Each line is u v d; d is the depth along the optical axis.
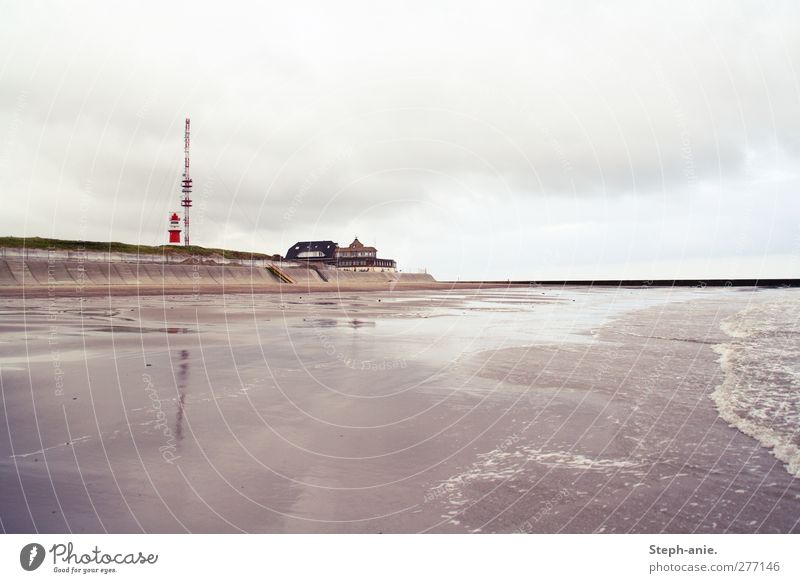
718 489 4.49
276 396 7.95
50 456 5.19
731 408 7.32
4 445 5.52
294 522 3.88
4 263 56.88
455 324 21.19
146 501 4.19
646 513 4.05
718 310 30.75
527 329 19.09
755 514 4.03
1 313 24.88
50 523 3.84
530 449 5.52
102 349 12.83
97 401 7.51
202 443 5.62
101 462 5.02
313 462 5.08
